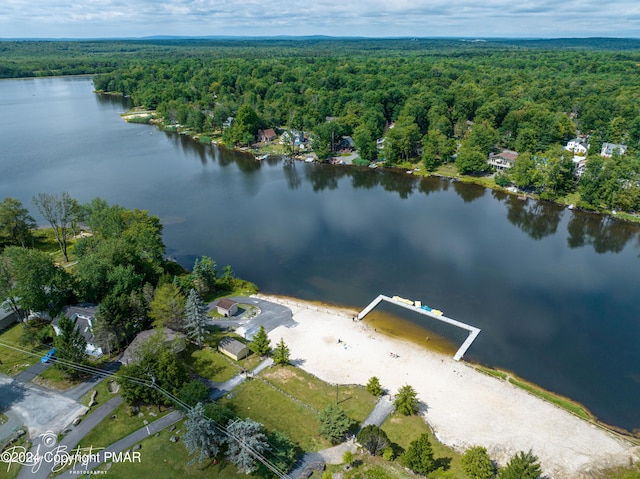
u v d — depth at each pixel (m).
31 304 69.12
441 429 55.25
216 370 63.62
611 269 97.50
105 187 145.62
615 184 123.38
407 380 63.97
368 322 77.81
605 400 61.91
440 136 170.00
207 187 148.75
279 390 60.09
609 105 187.38
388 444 49.59
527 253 104.56
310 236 112.44
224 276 90.12
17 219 99.62
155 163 174.50
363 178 160.00
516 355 70.44
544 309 82.50
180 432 52.44
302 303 83.50
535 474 43.81
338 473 47.75
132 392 54.19
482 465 47.22
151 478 46.69
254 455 46.44
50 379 61.44
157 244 86.94
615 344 73.31
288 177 161.00
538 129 173.88
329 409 52.97
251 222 120.75
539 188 139.75
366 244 108.00
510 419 57.41
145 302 72.69
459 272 95.38
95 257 76.94
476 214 127.44
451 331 75.81
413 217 124.88
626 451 53.19
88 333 68.38
